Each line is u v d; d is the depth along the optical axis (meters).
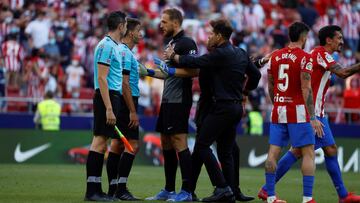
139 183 48.62
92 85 81.69
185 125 37.50
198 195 41.50
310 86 32.84
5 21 79.56
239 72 36.03
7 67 75.69
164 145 38.34
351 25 99.62
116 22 35.09
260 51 90.31
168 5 96.88
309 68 32.78
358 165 73.31
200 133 36.06
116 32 35.25
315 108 35.41
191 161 37.41
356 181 56.44
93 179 35.00
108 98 34.25
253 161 72.12
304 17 99.69
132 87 37.91
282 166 36.62
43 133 68.88
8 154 67.75
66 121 73.44
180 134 37.41
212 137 35.78
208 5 98.12
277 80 33.62
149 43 87.38
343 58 94.75
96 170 34.97
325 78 35.47
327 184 51.62
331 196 41.97
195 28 91.25
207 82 36.59
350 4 101.44
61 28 83.00
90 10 88.06
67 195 38.88
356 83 85.88
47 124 71.06
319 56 35.16
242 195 38.22
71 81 79.38
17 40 79.56
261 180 54.38
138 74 38.00
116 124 37.31
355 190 47.91
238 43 87.38
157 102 80.19
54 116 71.31
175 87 37.53
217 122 35.66
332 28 35.94
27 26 81.75
